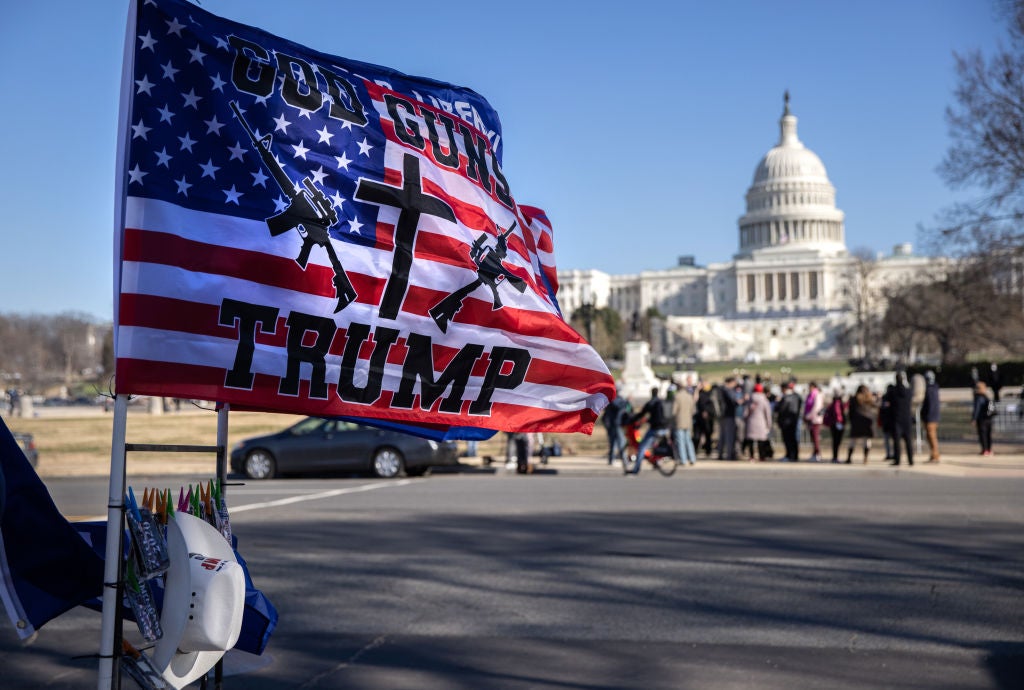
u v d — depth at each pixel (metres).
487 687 7.45
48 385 154.00
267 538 14.33
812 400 29.00
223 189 4.27
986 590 10.52
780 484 22.19
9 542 4.23
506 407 5.17
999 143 40.50
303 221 4.45
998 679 7.55
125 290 4.02
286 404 4.38
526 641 8.77
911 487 20.97
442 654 8.37
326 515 16.94
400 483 23.77
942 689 7.31
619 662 8.09
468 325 4.96
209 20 4.38
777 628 9.12
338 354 4.53
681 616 9.59
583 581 11.19
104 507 18.38
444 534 14.62
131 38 4.19
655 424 25.47
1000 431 35.97
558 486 22.31
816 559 12.27
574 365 5.36
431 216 4.86
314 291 4.45
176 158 4.18
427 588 10.91
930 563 11.93
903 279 156.75
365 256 4.62
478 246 5.05
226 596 4.20
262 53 4.51
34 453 27.88
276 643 8.73
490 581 11.24
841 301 184.12
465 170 5.16
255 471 25.92
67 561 4.32
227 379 4.21
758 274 189.50
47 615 4.31
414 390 4.79
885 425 26.67
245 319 4.26
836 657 8.19
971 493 19.52
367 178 4.68
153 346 4.04
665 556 12.60
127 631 9.45
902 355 108.38
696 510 17.08
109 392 4.21
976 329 69.06
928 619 9.38
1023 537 13.76
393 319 4.70
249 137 4.38
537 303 5.30
